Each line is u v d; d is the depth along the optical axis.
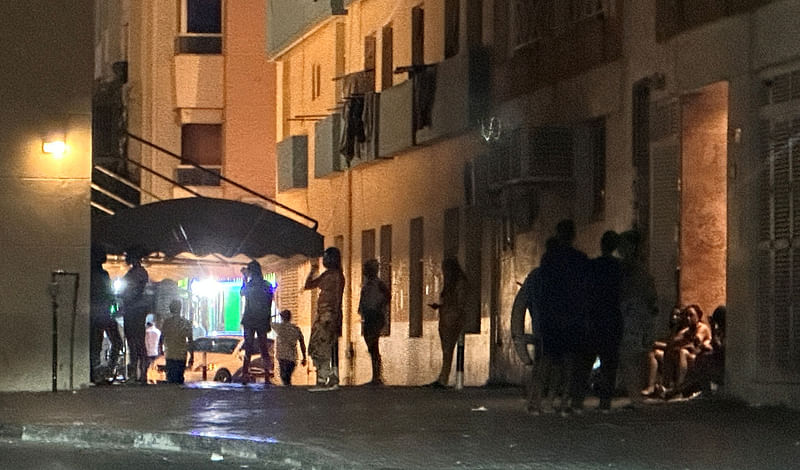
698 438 14.88
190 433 15.76
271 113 48.88
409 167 34.09
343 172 38.56
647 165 22.98
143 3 50.25
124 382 25.00
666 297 21.88
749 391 19.23
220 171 48.84
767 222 19.06
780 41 18.72
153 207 25.92
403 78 34.34
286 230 26.84
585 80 25.30
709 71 20.59
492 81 29.58
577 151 25.89
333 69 39.47
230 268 40.69
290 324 30.20
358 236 37.69
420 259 33.62
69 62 22.47
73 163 22.48
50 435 16.78
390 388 23.78
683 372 19.88
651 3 22.66
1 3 22.16
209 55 48.78
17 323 22.20
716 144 21.42
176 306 26.62
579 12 25.75
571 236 17.39
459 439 14.91
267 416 17.81
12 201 22.20
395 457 13.44
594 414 17.61
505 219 28.62
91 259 24.48
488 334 29.44
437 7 32.38
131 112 50.44
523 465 12.83
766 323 19.00
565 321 17.28
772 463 12.87
